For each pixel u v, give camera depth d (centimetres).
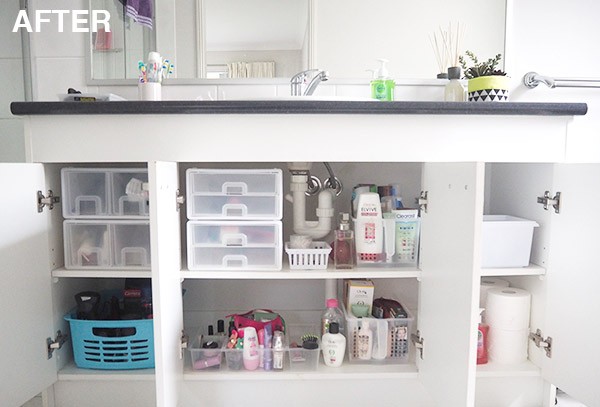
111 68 165
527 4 167
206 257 129
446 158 117
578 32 169
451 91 153
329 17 164
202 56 163
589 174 111
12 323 108
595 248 110
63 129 113
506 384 134
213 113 111
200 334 146
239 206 127
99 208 129
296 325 164
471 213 96
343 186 166
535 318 134
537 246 134
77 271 126
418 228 139
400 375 129
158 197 99
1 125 163
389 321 135
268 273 127
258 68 164
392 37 165
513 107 114
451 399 106
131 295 135
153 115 112
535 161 119
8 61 162
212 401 130
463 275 100
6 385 107
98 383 131
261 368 131
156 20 163
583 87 163
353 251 142
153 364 133
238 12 163
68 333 137
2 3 160
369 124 114
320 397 132
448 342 108
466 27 166
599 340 108
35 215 117
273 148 114
